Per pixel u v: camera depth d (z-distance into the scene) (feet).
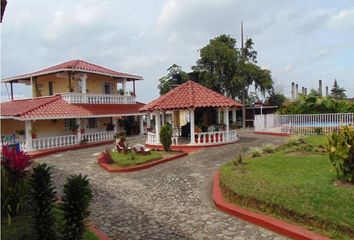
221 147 68.74
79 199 18.17
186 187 36.88
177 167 48.88
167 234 23.52
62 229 18.72
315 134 80.02
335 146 29.32
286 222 23.35
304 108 98.27
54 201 19.79
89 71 95.91
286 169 35.42
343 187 26.99
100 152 72.28
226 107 75.10
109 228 25.09
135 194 35.22
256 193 27.30
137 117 118.62
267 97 161.38
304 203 24.03
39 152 73.36
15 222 23.24
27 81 107.86
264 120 100.78
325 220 21.44
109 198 34.01
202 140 71.72
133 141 92.63
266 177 32.22
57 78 101.40
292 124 91.20
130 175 45.65
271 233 22.79
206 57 140.36
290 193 26.27
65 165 57.21
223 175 35.14
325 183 28.27
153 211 29.01
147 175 44.73
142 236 23.31
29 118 74.23
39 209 18.76
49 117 78.02
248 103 153.38
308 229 21.88
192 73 103.91
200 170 45.60
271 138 83.10
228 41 145.79
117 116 99.81
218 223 25.27
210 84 139.74
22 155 26.76
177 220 26.40
